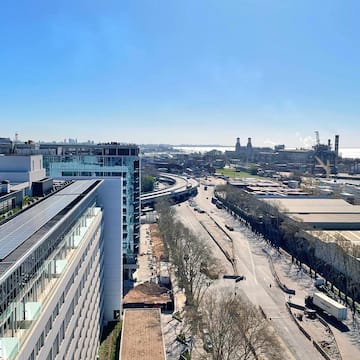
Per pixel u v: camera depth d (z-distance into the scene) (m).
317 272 157.12
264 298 130.62
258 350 93.31
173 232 178.75
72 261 61.31
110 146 153.00
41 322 44.03
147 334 99.69
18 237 47.28
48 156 146.62
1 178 89.38
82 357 71.44
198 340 102.88
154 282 145.00
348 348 98.88
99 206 107.88
